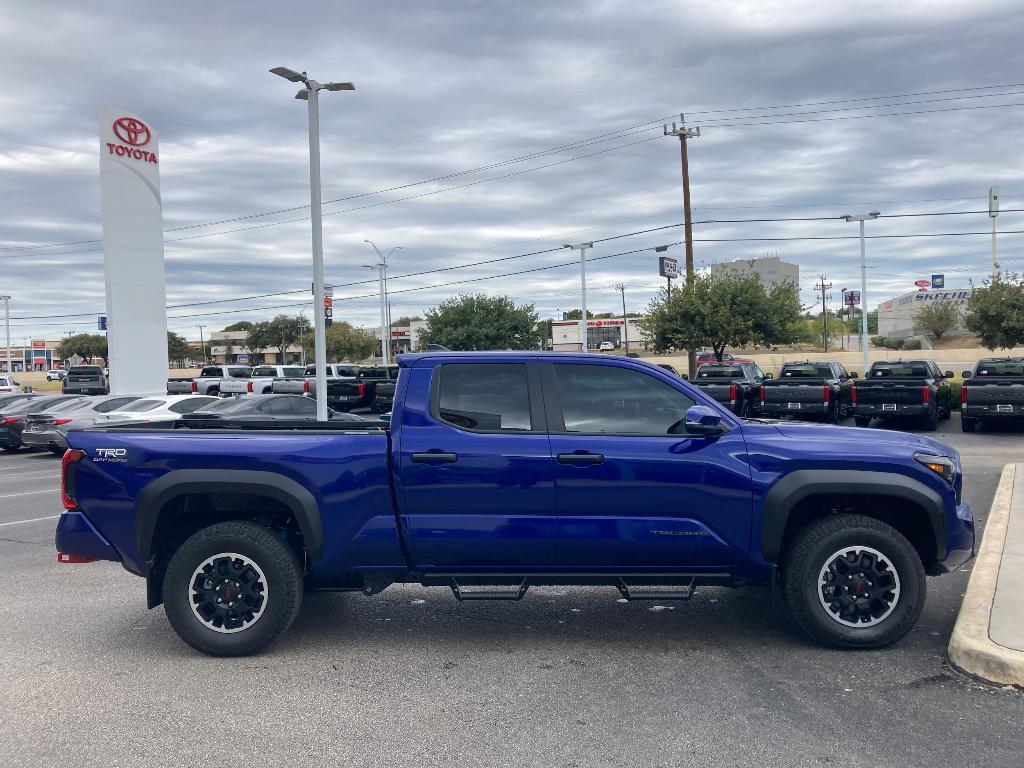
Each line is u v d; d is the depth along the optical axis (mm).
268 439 5289
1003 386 19688
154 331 32375
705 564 5281
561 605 6430
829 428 5539
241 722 4270
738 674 4871
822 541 5160
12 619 6219
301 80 20250
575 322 89250
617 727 4141
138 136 31812
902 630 5160
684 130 37531
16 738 4105
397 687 4742
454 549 5250
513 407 5371
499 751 3889
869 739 3953
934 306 89000
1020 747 3854
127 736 4113
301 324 105812
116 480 5297
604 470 5180
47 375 86875
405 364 5449
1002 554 6887
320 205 20500
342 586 5566
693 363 37938
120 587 7227
